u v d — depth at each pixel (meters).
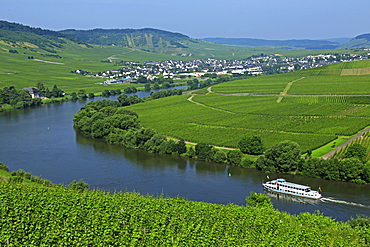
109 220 105.88
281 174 178.12
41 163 195.12
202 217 110.12
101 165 193.12
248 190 158.50
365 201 144.62
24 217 102.88
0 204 106.81
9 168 185.38
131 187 161.88
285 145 182.00
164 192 156.25
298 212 136.25
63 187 144.00
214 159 197.75
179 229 105.19
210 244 98.62
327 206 140.62
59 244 96.50
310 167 172.62
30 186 128.50
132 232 102.19
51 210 107.75
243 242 100.06
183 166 191.88
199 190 158.50
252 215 112.62
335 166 167.38
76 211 107.81
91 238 98.75
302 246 99.50
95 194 124.38
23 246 94.19
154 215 110.75
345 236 103.88
